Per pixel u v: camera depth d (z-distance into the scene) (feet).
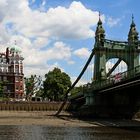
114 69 376.48
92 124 268.21
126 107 337.31
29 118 328.70
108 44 370.32
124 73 248.93
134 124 271.08
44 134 190.70
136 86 261.03
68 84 521.24
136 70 229.04
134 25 376.48
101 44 368.07
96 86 333.42
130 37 373.61
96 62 366.84
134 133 196.65
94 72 367.86
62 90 515.91
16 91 611.47
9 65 632.38
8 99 501.56
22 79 622.95
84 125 260.01
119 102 340.59
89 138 170.60
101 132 203.51
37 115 380.99
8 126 249.55
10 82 610.24
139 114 331.77
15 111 406.21
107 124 269.44
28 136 178.81
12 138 168.76
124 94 334.24
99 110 340.18
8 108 407.64
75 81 414.41
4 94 583.99
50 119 316.19
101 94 343.87
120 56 370.12
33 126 250.37
